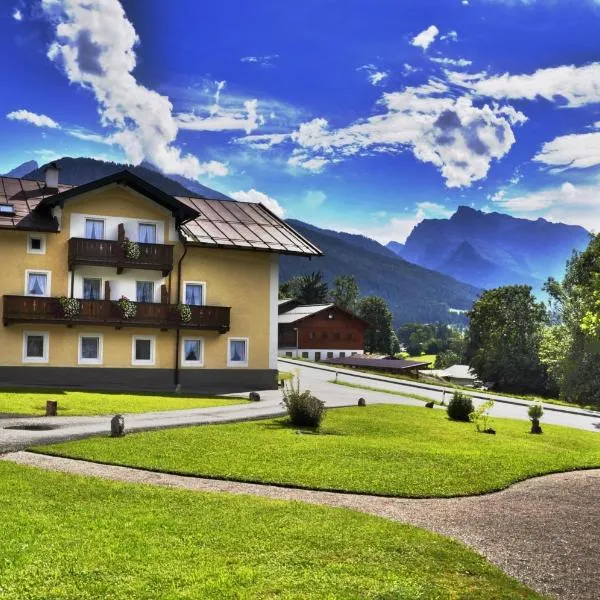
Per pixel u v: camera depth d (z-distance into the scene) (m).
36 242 36.91
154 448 17.36
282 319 98.56
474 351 110.12
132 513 11.17
